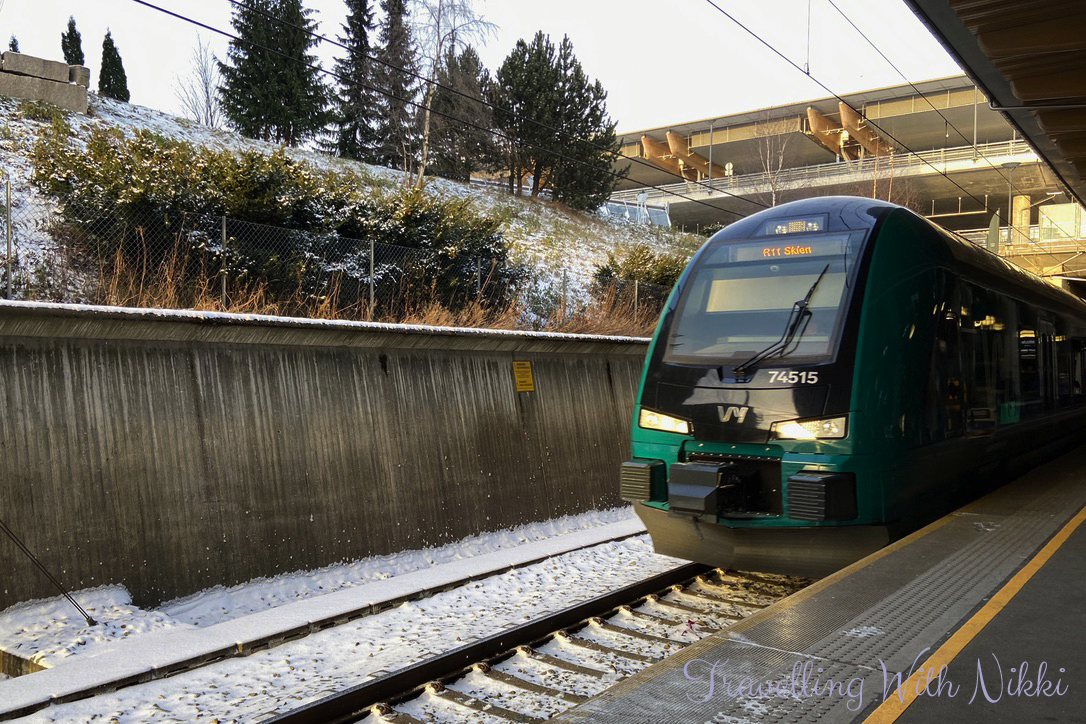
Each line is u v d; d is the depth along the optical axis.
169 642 6.00
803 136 51.78
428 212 14.59
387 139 30.80
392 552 9.48
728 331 7.23
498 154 32.66
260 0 29.83
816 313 6.90
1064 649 3.95
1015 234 42.50
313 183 13.14
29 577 6.60
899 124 50.25
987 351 8.76
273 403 8.62
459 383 10.75
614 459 13.20
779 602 4.70
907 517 6.96
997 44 9.48
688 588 7.78
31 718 4.80
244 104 29.86
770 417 6.65
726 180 48.19
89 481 7.09
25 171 13.45
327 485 8.95
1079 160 14.08
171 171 11.30
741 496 6.76
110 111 21.44
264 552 8.27
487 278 15.02
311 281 12.01
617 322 17.27
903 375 6.84
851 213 7.39
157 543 7.46
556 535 11.38
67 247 10.43
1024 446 10.33
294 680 5.54
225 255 10.70
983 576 5.20
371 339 9.63
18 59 17.92
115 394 7.40
